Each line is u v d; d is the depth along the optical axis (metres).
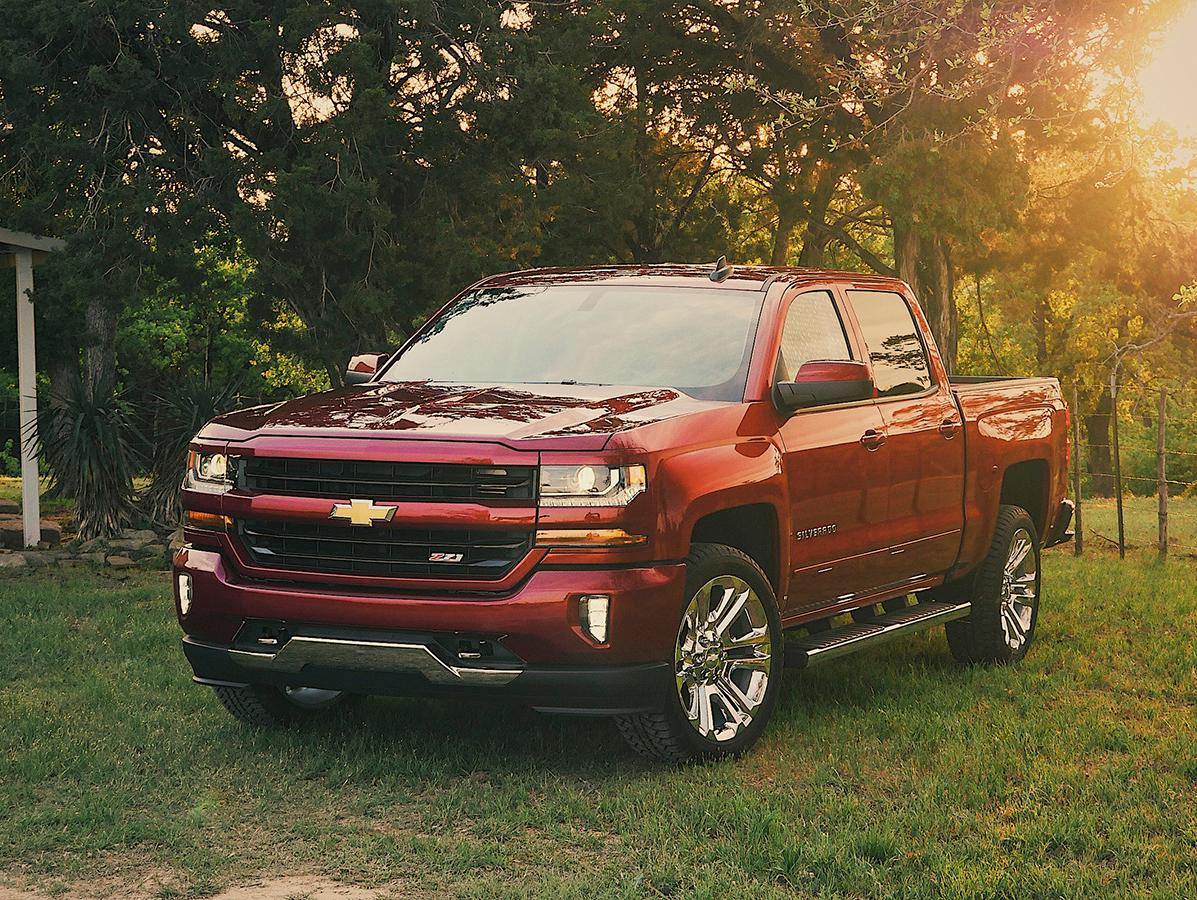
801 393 6.57
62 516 18.44
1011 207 20.67
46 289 17.23
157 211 17.27
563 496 5.68
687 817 5.39
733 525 6.68
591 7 21.30
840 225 34.09
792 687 7.82
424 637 5.77
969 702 7.42
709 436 6.18
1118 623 9.95
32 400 15.20
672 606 5.86
